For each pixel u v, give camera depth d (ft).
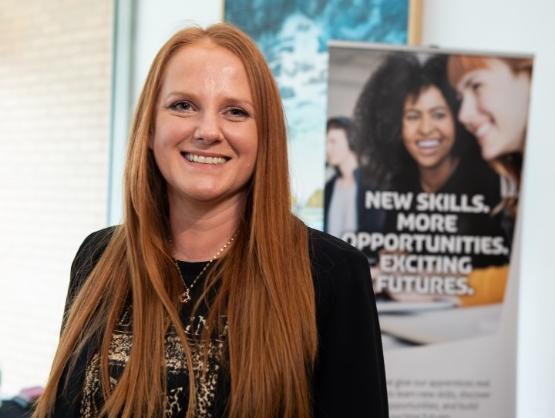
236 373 3.38
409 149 7.42
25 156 11.64
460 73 7.40
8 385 11.84
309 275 3.61
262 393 3.34
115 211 10.82
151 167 3.91
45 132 11.43
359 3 9.14
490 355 7.48
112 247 4.07
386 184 7.43
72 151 11.21
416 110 7.41
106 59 10.80
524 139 7.42
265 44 9.54
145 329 3.58
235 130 3.51
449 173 7.43
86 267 4.25
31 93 11.53
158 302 3.66
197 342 3.51
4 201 11.85
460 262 7.45
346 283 3.62
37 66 11.47
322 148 9.34
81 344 3.78
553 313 8.57
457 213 7.43
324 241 3.80
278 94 3.69
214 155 3.52
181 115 3.56
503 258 7.46
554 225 8.58
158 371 3.44
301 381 3.45
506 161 7.43
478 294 7.47
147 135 3.79
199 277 3.74
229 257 3.73
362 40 9.15
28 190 11.62
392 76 7.41
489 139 7.41
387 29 9.05
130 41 10.59
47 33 11.35
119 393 3.46
